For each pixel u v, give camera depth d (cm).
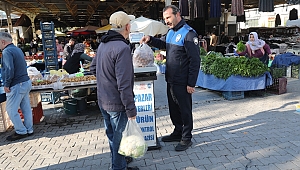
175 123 368
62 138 414
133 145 237
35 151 368
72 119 511
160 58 1055
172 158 323
